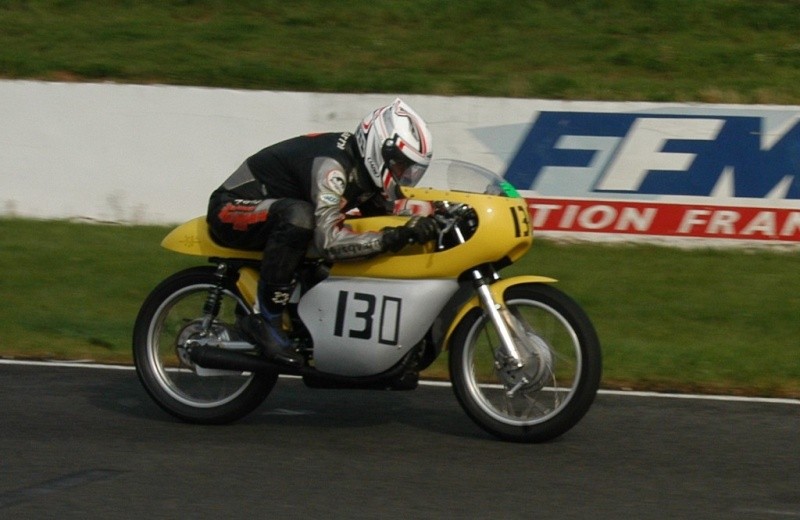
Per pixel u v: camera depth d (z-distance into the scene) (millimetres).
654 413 19719
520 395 17453
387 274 17547
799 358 23969
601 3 48750
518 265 32688
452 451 17094
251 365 17891
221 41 46938
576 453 17031
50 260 33281
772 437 18188
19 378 21906
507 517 13992
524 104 35531
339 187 17422
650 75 42438
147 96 37719
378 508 14297
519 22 47844
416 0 50031
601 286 30484
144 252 34438
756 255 33781
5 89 38438
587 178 35156
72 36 47438
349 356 17656
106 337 25375
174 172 37781
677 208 34594
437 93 40469
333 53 45781
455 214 17172
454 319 17719
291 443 17500
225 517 13914
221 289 18594
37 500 14516
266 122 37250
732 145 34031
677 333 26500
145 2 51656
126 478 15516
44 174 38562
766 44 44844
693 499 14844
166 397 18719
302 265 18078
